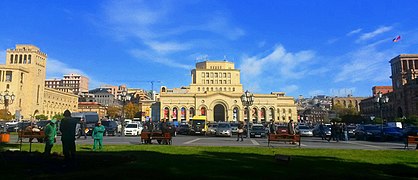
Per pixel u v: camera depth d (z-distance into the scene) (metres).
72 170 11.38
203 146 22.00
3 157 13.99
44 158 13.83
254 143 27.61
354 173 10.95
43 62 140.88
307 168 12.15
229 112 135.62
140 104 161.88
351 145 26.70
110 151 18.02
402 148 23.69
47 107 145.12
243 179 9.56
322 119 159.62
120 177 9.71
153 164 12.35
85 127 35.44
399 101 126.94
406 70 128.38
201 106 136.12
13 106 119.62
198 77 162.38
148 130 27.39
